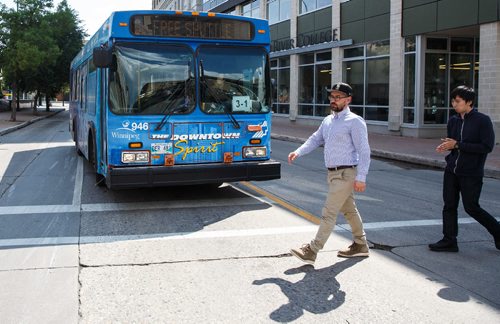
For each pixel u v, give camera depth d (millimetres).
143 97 7953
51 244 6191
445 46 20500
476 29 18719
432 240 6504
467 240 6547
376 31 22625
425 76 20344
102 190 9742
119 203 8586
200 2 50688
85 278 5043
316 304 4465
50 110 52938
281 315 4242
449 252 6004
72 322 4094
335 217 5352
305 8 29094
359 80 24219
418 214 8008
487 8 17016
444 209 6070
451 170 5922
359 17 23828
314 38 27812
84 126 12172
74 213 7859
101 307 4375
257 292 4719
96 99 9398
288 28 31234
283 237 6543
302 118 29828
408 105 21031
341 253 5754
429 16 19438
